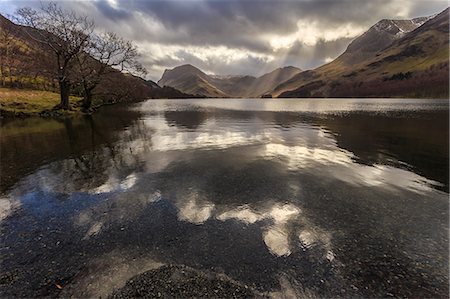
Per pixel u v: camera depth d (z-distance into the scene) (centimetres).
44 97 6531
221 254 905
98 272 823
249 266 847
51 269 840
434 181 1614
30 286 771
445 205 1280
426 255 907
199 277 795
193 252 915
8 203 1322
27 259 888
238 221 1122
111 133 3434
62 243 977
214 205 1269
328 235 1023
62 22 5581
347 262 870
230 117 5816
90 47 5975
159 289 745
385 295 739
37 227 1089
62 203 1309
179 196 1371
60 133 3409
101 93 8694
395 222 1123
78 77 5938
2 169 1872
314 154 2272
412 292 749
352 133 3406
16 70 7600
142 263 861
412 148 2525
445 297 731
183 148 2503
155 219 1138
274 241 981
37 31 5597
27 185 1559
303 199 1343
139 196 1374
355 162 2025
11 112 4819
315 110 8300
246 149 2452
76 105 6606
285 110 8419
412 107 9112
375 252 922
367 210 1229
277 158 2125
